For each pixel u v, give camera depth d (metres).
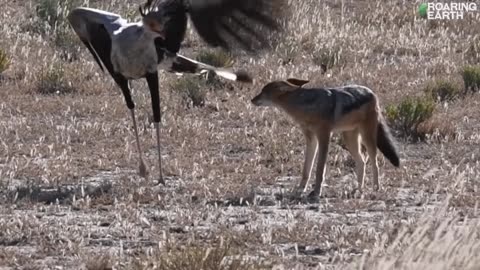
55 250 30.47
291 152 46.16
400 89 63.53
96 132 50.00
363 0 93.75
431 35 82.19
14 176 41.19
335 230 32.59
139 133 50.09
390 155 39.91
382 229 32.88
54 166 42.34
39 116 54.66
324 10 88.38
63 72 63.00
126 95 40.53
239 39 32.53
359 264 23.45
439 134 51.28
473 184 40.00
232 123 54.22
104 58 39.41
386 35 81.38
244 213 35.66
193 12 32.59
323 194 38.91
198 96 58.47
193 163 43.62
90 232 32.53
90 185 39.69
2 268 28.66
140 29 37.97
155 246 30.84
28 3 86.19
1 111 55.31
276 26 32.50
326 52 72.50
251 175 41.78
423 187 40.09
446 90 61.97
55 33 75.25
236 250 28.77
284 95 38.78
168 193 38.12
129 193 37.78
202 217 34.62
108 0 84.94
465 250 22.42
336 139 48.25
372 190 39.16
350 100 38.72
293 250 30.64
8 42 74.06
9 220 33.66
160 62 38.53
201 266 26.56
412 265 21.69
